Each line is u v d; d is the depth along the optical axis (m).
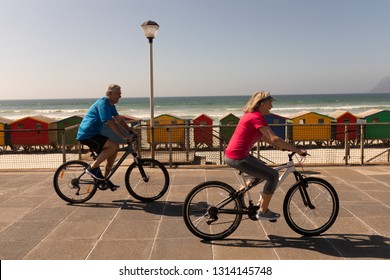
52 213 4.64
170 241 3.76
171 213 4.62
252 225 4.14
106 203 5.05
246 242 3.72
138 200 5.15
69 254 3.49
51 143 18.03
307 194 3.81
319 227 3.89
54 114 61.75
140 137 8.10
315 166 7.34
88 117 4.94
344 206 4.77
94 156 5.06
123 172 6.92
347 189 5.57
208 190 3.85
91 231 4.04
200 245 3.66
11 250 3.58
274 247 3.60
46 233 3.99
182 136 10.58
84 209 4.79
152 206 4.91
